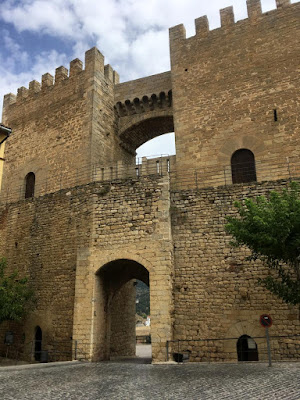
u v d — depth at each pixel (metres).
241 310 15.23
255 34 22.28
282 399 7.11
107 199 17.64
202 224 16.84
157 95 26.31
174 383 9.50
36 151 26.75
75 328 16.02
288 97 20.45
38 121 27.48
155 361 14.39
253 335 14.76
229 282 15.71
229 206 16.78
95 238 17.17
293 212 12.51
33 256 20.59
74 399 8.02
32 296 19.64
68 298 18.12
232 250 16.09
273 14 22.11
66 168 24.69
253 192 16.67
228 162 20.94
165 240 15.96
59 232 19.62
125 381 10.18
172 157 22.25
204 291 15.90
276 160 19.86
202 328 15.41
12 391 9.11
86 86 25.73
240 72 22.06
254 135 20.72
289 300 12.77
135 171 22.14
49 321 18.56
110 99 27.17
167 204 16.53
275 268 15.28
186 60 23.89
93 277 16.53
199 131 22.14
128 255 16.28
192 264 16.41
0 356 20.42
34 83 28.95
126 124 27.44
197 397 7.67
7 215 22.94
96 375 11.49
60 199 20.16
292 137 19.81
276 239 12.30
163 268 15.57
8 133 14.56
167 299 15.10
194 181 21.28
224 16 23.56
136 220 16.73
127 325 24.36
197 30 24.19
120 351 22.77
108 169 23.12
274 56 21.42
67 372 12.33
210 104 22.33
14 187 27.00
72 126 25.41
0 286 17.83
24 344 19.34
